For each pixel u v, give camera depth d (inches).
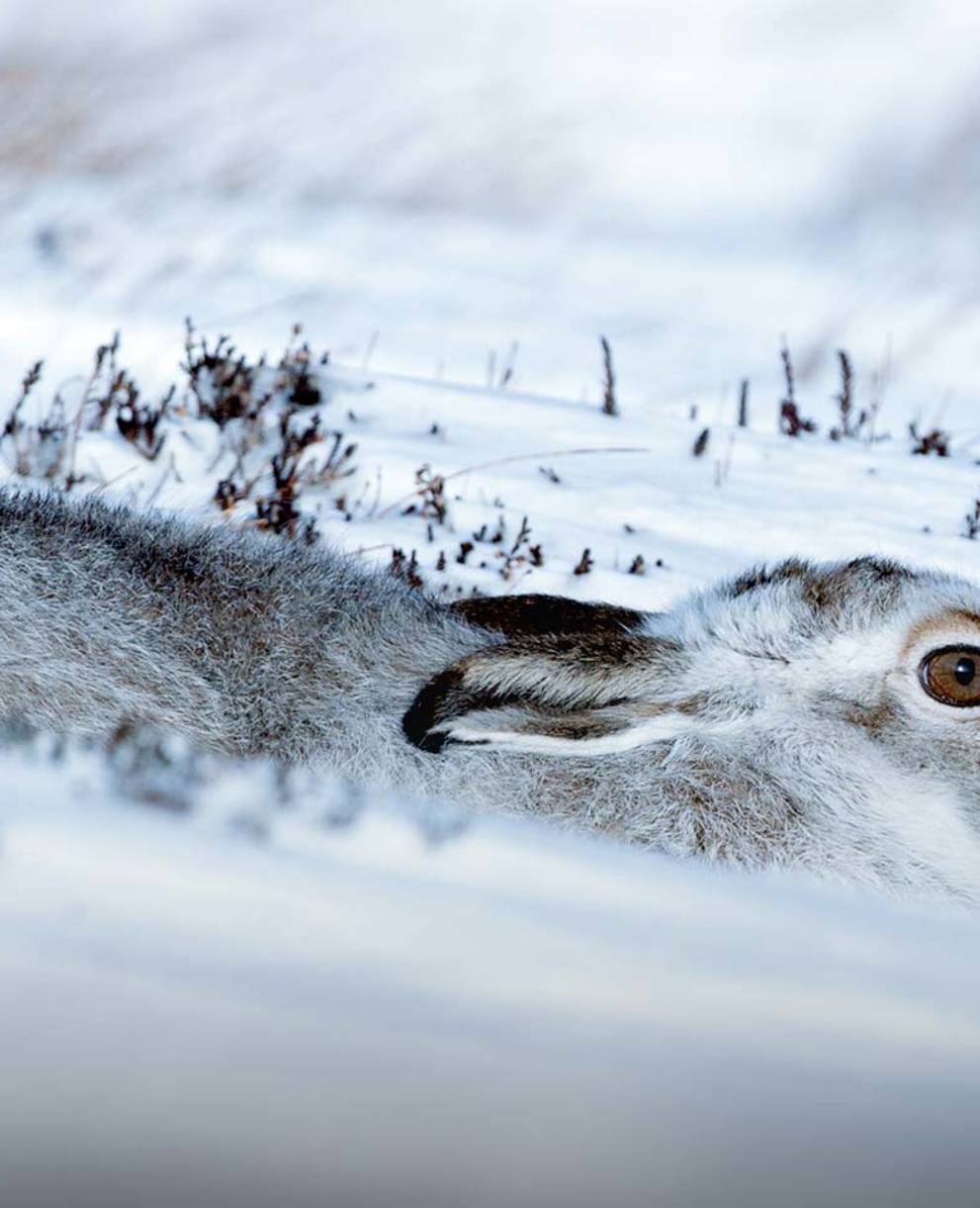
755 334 1434.5
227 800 278.2
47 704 405.1
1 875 195.8
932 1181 148.0
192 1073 148.2
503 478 800.3
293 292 1315.2
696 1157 144.3
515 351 1256.8
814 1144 152.8
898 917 288.5
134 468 730.2
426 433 863.7
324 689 440.5
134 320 1112.2
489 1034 170.4
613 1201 133.8
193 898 198.8
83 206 1409.9
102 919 185.0
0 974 163.3
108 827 228.2
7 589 417.7
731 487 825.5
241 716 429.4
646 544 726.5
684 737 446.9
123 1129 136.9
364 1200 129.5
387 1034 164.4
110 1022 156.2
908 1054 189.0
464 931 205.9
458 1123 145.6
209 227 1466.5
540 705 410.6
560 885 256.1
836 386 1270.9
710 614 460.1
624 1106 155.3
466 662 402.0
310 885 214.5
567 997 188.1
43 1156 131.5
